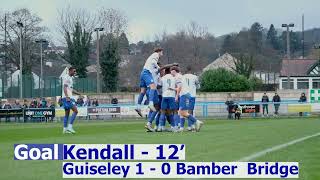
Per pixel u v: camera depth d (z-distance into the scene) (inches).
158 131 1856.5
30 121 3858.3
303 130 1822.1
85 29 7490.2
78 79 5152.6
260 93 4367.6
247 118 3720.5
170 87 1834.4
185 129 1932.8
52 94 4820.4
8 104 4035.4
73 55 7204.7
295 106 3971.5
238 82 5191.9
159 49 1876.2
